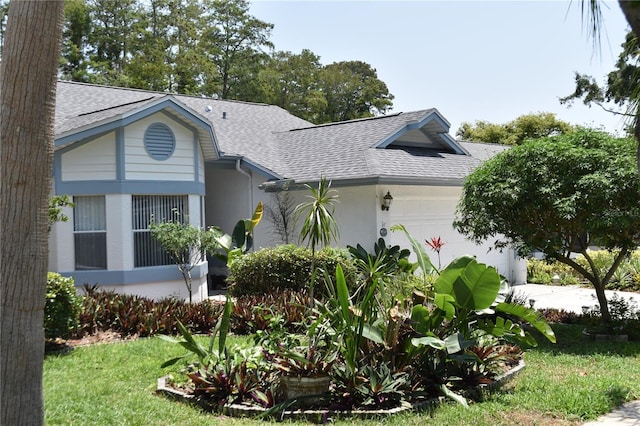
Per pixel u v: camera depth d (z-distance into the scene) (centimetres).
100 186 1347
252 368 716
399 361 724
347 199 1570
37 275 362
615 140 1044
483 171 1130
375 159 1577
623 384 759
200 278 1495
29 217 358
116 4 4156
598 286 1133
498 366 841
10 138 354
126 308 1090
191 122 1462
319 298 1149
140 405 630
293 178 1606
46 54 358
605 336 1073
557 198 1008
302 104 4981
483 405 668
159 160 1423
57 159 1312
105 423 567
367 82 5459
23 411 356
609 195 965
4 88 356
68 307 902
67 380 729
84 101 1738
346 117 5344
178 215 1431
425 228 1666
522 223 1098
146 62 3781
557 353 963
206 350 773
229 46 4506
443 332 750
